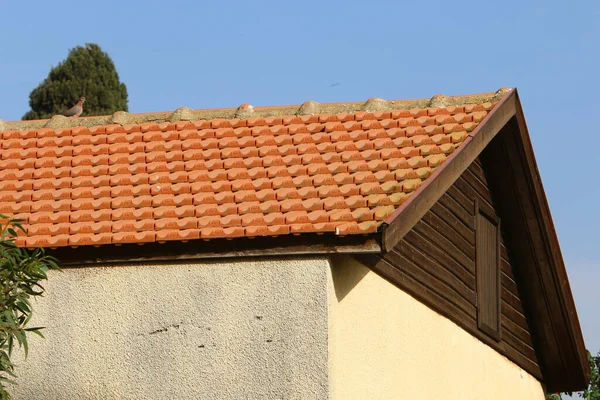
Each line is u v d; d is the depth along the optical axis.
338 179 11.56
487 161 15.45
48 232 11.38
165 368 11.03
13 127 13.77
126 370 11.14
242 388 10.75
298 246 10.70
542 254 16.16
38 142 13.27
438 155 11.92
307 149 12.32
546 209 15.71
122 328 11.25
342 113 13.16
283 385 10.61
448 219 14.12
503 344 15.89
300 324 10.68
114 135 13.23
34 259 9.80
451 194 14.29
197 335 11.01
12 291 9.63
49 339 11.38
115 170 12.46
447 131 12.51
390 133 12.53
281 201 11.29
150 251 11.15
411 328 12.79
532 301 16.84
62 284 11.48
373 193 11.19
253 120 13.16
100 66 50.00
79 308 11.40
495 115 13.05
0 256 9.64
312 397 10.49
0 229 10.18
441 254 13.78
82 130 13.44
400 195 11.02
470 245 14.80
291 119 13.09
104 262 11.35
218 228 10.90
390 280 12.30
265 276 10.90
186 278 11.17
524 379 16.84
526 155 14.95
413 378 12.73
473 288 14.77
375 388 11.70
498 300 15.74
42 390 11.29
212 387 10.84
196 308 11.07
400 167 11.70
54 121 13.68
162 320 11.15
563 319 16.73
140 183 12.13
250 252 10.86
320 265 10.73
